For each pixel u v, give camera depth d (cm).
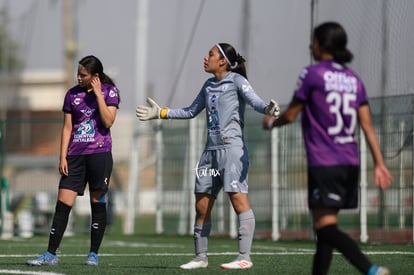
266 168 5069
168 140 5772
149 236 5612
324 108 2000
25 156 6475
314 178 1995
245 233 2619
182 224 5656
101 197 2891
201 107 2680
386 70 4488
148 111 2697
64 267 2741
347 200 1995
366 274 1931
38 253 3641
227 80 2598
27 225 6141
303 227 4850
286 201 4938
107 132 2872
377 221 4481
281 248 3975
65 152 2856
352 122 2012
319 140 2000
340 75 2019
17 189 6400
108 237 5497
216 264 2898
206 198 2642
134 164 6166
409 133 4206
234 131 2592
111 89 2872
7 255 3497
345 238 1961
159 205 5847
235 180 2578
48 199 6384
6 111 9494
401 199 4322
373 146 2011
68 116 2866
